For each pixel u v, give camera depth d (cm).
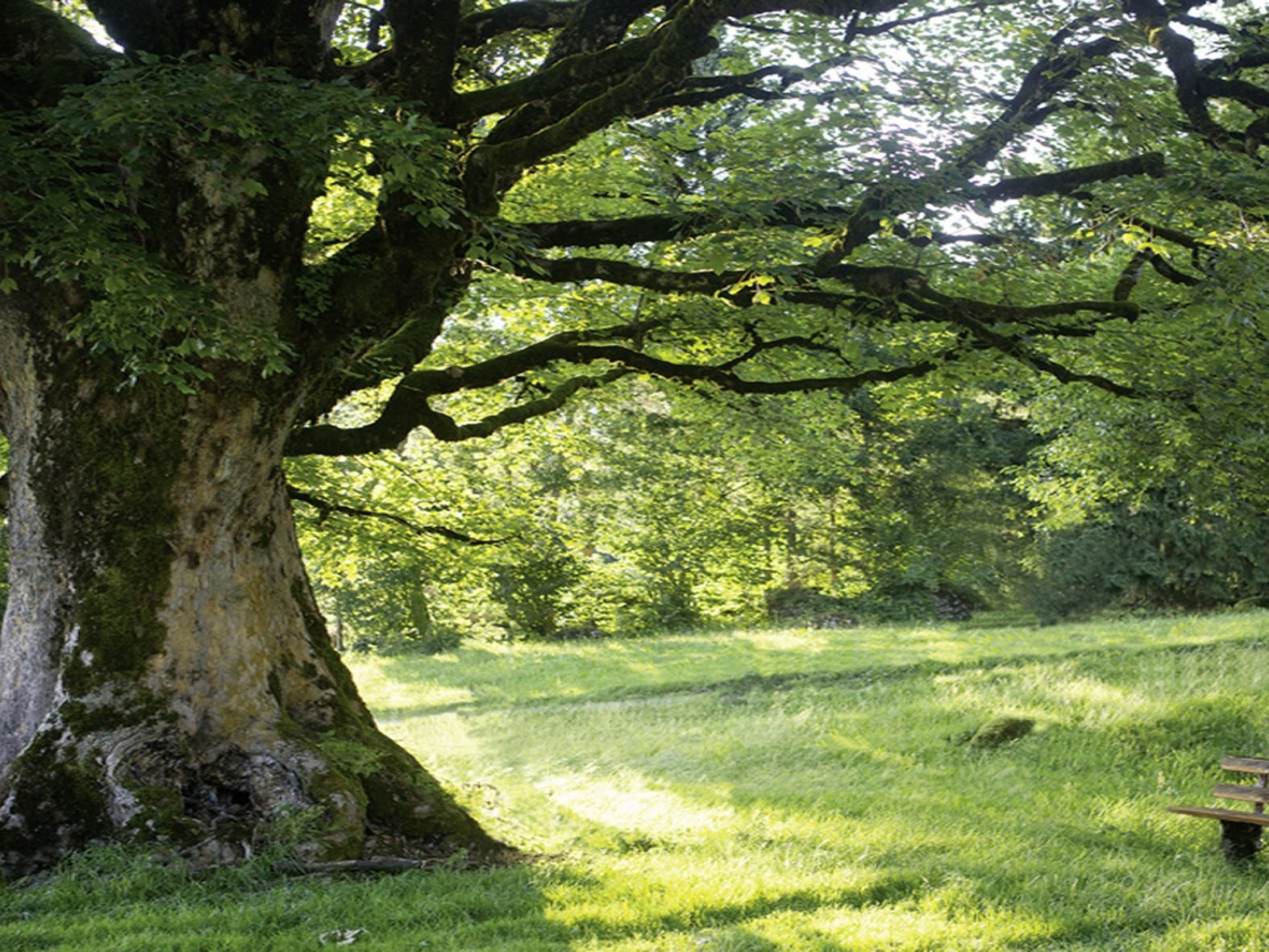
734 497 3017
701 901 665
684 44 719
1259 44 997
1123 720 1316
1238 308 870
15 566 829
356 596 3194
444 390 1090
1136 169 920
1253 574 2800
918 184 863
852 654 2178
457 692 2188
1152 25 952
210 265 774
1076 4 992
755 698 1802
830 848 824
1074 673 1658
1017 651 2008
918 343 1259
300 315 809
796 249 938
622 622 3250
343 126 646
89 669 799
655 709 1783
